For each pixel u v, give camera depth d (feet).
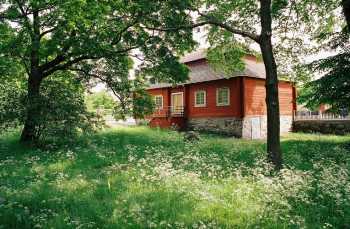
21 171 35.32
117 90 71.92
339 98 63.05
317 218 21.61
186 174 29.35
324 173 31.04
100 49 59.52
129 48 64.59
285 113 118.32
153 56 65.51
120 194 25.85
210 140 75.56
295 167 38.81
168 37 62.18
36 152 49.78
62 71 75.20
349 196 24.13
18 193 25.43
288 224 20.07
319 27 67.97
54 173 33.68
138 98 74.38
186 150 51.90
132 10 58.39
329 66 63.67
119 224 19.70
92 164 39.83
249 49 66.54
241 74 103.24
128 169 35.04
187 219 20.51
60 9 54.44
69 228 19.24
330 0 61.62
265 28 41.37
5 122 55.77
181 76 66.28
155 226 19.26
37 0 54.44
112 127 101.30
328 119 108.27
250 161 42.68
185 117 123.03
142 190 27.02
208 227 19.30
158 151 48.24
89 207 22.79
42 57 61.41
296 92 122.42
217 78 108.37
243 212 21.43
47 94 58.03
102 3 56.75
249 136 106.01
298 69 69.26
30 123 54.44
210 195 24.07
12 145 57.77
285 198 24.30
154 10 52.06
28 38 60.39
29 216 20.80
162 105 134.00
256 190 26.53
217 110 112.47
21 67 69.82
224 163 39.68
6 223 19.77
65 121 54.39
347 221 21.16
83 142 59.16
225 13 58.65
